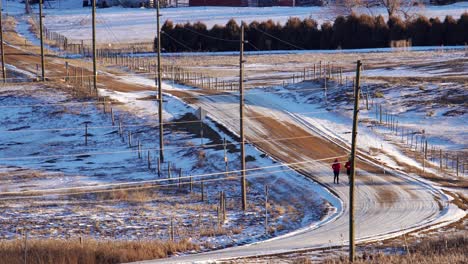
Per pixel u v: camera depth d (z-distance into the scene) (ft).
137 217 213.46
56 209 224.94
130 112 352.69
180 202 234.58
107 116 348.59
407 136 304.91
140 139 317.22
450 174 258.37
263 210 222.07
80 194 244.42
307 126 321.32
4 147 318.45
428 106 338.75
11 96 383.65
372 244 165.37
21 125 346.13
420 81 380.78
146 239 184.75
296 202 229.25
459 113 327.47
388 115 333.01
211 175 264.11
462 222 193.16
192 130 321.52
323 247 163.63
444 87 364.58
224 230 194.90
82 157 301.84
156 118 342.85
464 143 293.84
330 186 238.68
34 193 245.04
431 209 210.38
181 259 153.07
